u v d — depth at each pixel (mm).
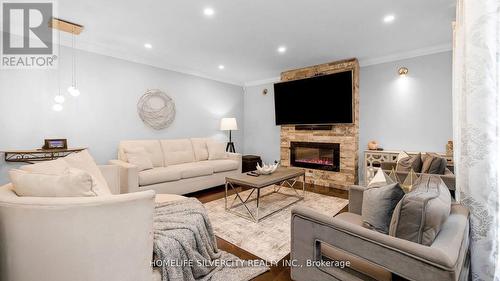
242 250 1943
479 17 1104
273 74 5043
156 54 3732
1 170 2693
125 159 3268
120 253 1045
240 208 2938
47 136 2988
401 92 3676
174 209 1648
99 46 3354
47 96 2986
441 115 3357
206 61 4109
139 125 3898
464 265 1040
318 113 4191
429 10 2355
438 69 3363
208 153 4441
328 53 3686
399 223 1008
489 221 1107
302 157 4691
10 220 995
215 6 2283
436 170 2150
